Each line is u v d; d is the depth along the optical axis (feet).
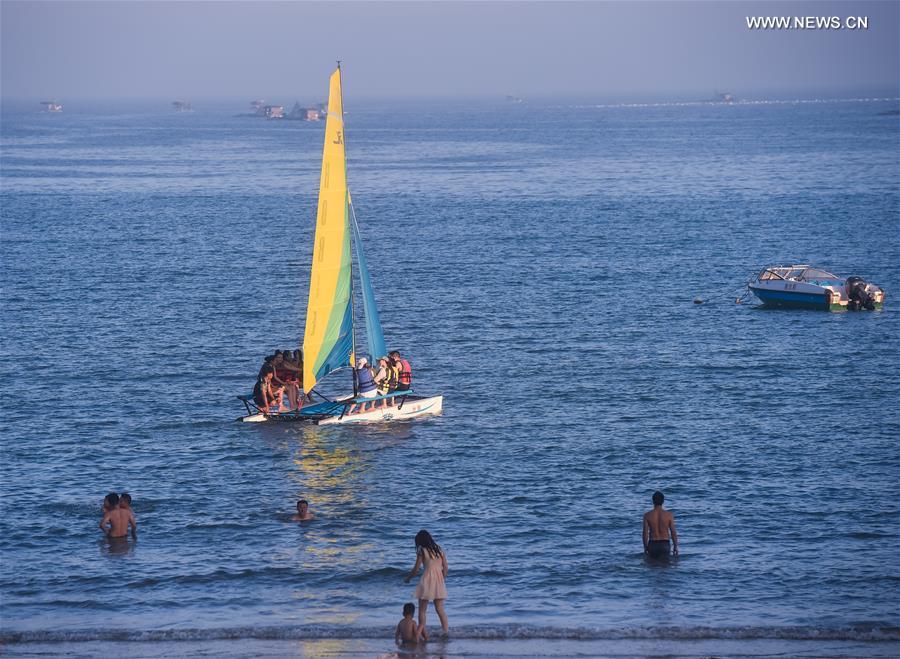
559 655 292.61
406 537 384.47
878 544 376.07
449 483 444.14
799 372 636.89
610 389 601.21
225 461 473.26
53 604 330.13
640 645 299.99
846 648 298.76
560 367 654.12
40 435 512.22
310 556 366.63
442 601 305.53
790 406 563.07
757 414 548.31
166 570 355.36
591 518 403.13
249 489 436.76
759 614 320.70
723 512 408.67
